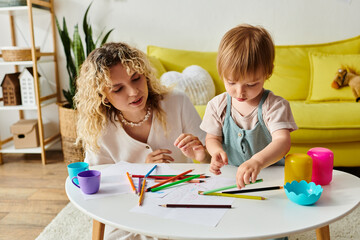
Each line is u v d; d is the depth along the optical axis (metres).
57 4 2.75
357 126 1.91
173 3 2.73
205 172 0.98
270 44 0.94
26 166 2.48
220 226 0.66
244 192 0.82
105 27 2.78
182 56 2.54
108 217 0.71
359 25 2.67
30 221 1.64
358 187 0.83
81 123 1.21
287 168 0.84
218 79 2.47
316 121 1.94
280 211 0.72
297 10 2.68
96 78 1.07
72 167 1.00
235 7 2.71
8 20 2.77
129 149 1.27
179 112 1.34
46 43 2.80
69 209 1.74
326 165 0.84
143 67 1.12
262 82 0.93
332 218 0.68
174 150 1.35
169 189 0.86
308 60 2.52
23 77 2.49
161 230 0.65
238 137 1.09
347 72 2.28
